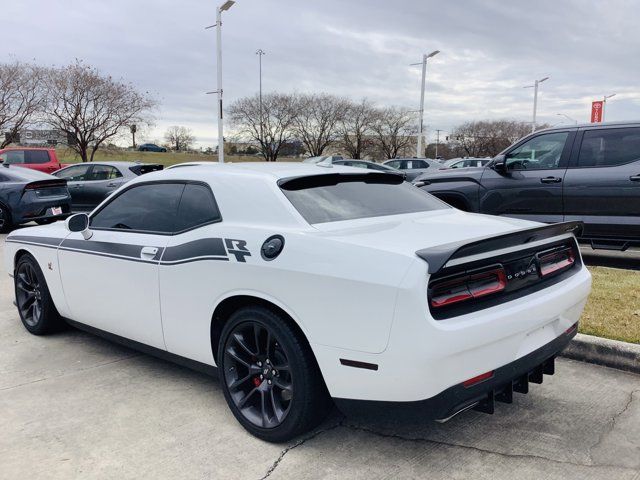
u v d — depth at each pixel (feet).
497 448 10.02
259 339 10.34
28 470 9.45
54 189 40.34
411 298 8.23
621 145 22.50
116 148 131.75
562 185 23.48
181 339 11.83
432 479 9.09
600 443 10.19
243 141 151.23
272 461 9.66
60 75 101.24
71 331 17.10
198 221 11.71
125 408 11.74
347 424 10.91
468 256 8.81
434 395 8.41
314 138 152.35
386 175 13.29
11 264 17.10
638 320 15.49
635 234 22.26
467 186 26.18
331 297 8.98
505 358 9.15
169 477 9.23
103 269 13.42
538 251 10.44
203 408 11.71
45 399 12.19
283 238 9.95
